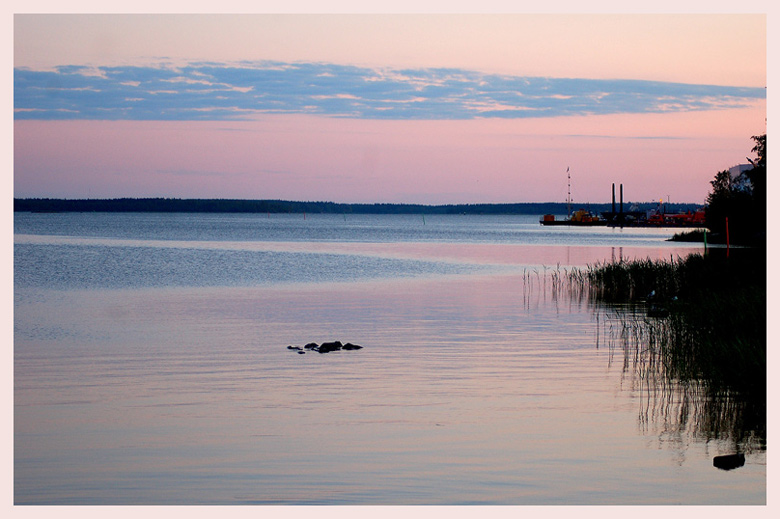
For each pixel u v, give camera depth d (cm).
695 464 1288
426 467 1274
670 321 2369
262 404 1638
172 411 1588
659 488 1196
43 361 2080
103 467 1286
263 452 1345
